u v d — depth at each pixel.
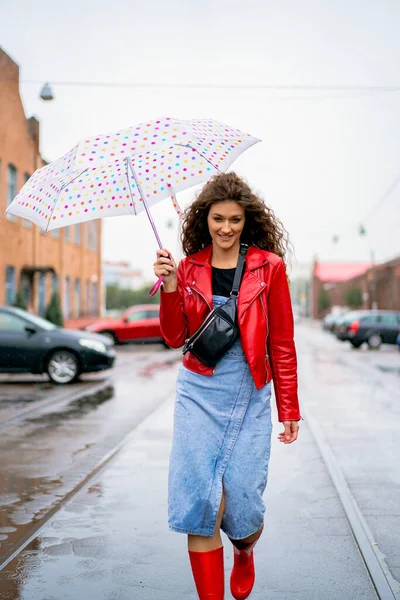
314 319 98.25
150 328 27.30
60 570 3.76
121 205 3.28
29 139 27.50
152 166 3.33
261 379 2.89
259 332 2.88
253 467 2.88
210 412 2.88
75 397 11.51
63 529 4.45
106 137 2.90
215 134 3.17
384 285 56.31
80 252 37.12
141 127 2.95
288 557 3.96
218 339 2.85
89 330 27.19
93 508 4.92
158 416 9.26
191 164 3.35
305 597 3.41
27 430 8.23
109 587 3.53
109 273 120.81
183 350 2.94
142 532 4.39
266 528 4.48
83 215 3.25
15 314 13.90
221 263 3.00
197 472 2.83
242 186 2.99
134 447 7.14
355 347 29.53
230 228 2.94
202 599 2.82
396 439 7.64
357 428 8.36
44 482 5.73
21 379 15.05
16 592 3.46
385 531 4.39
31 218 3.21
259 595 3.44
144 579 3.63
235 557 3.12
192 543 2.88
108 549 4.08
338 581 3.61
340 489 5.43
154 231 3.02
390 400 11.10
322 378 14.89
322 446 7.20
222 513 2.90
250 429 2.91
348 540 4.24
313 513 4.81
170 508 2.86
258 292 2.89
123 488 5.48
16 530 4.45
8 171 25.59
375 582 3.54
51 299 28.08
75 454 6.84
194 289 2.92
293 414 3.00
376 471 6.07
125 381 14.28
